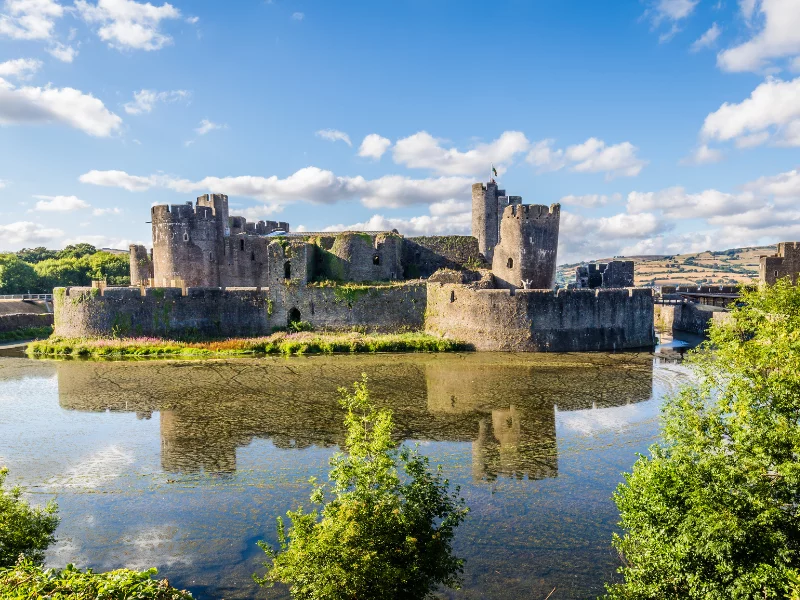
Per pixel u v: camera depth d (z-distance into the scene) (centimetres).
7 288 9525
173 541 1648
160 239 6206
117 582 1076
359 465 1342
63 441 2570
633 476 1462
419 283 5597
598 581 1431
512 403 3120
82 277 10956
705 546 1177
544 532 1672
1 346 5659
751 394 1281
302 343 4909
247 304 5478
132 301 5284
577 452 2342
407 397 3266
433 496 1462
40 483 2091
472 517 1764
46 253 15075
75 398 3347
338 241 6050
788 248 5438
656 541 1276
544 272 5750
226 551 1588
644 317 5184
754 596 1095
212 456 2338
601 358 4506
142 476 2136
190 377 3881
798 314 1630
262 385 3609
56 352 4891
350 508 1232
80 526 1747
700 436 1326
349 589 1166
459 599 1359
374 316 5506
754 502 1155
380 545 1251
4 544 1346
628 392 3356
